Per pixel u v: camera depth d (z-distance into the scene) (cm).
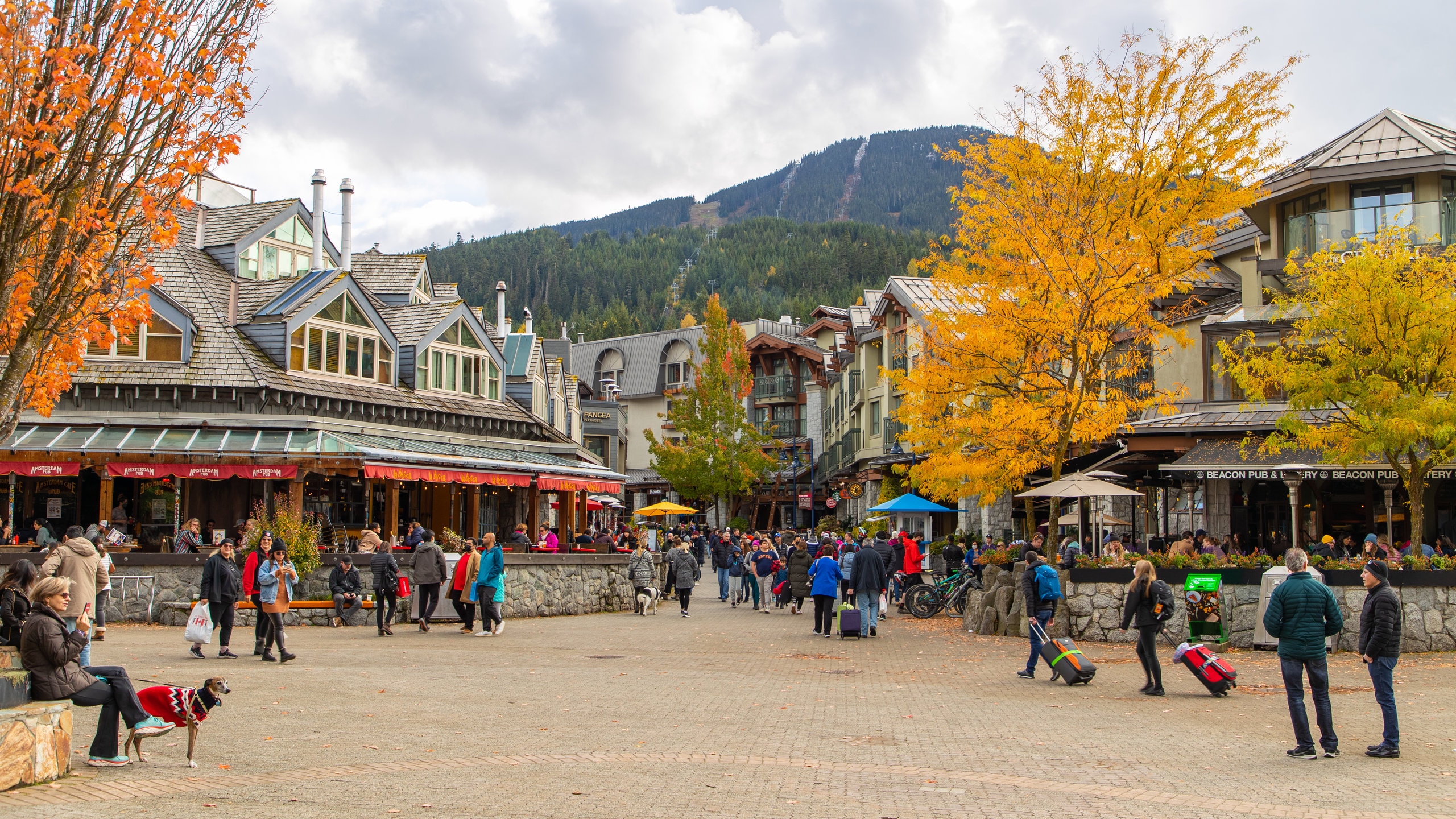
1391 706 1000
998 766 938
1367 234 2606
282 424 2769
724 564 3241
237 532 2723
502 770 867
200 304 2925
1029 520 2512
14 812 700
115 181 945
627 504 7862
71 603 1319
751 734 1069
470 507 3584
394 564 2103
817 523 6488
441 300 4272
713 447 5819
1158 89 2067
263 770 850
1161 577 1945
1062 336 2158
